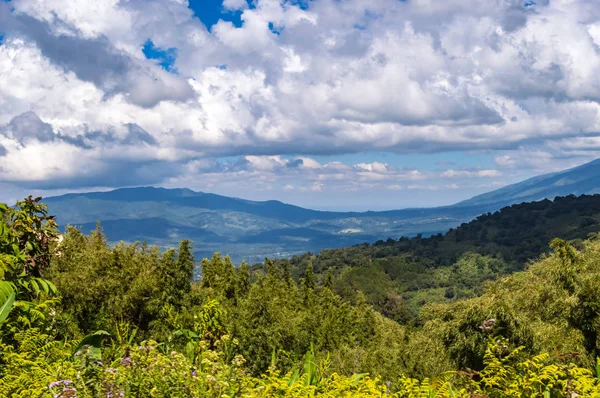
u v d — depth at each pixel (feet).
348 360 71.97
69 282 79.05
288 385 17.28
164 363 15.07
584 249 61.77
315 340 110.01
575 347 51.57
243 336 85.97
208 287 130.11
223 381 14.93
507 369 18.48
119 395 14.08
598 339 53.11
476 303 56.24
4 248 21.16
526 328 51.70
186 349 20.44
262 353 86.69
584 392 16.61
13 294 17.71
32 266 24.34
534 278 63.46
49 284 21.12
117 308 83.97
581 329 53.67
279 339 92.48
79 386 13.71
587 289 54.19
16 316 20.11
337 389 16.97
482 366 54.29
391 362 63.93
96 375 14.43
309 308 172.35
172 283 98.89
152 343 17.21
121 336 21.77
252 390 15.60
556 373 17.13
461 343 55.06
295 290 185.37
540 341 51.90
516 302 60.23
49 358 19.42
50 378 14.94
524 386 17.30
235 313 95.81
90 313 80.74
